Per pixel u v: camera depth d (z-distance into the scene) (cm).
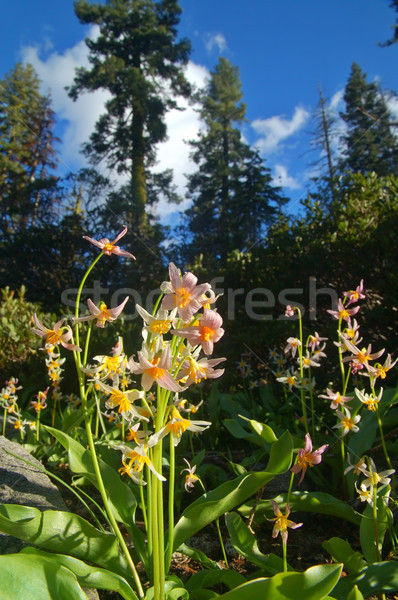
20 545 180
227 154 3067
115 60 2222
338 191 664
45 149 3148
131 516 174
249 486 168
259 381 504
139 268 1164
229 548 216
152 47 2411
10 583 108
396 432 248
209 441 368
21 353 538
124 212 1764
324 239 586
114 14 2364
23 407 477
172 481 155
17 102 3259
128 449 134
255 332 531
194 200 2953
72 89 2289
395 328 449
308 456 149
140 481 140
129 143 2314
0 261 1305
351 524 230
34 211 1820
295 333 495
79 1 2352
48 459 307
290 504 208
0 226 1822
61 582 114
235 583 161
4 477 246
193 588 166
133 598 139
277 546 219
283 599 117
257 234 2431
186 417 379
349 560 161
